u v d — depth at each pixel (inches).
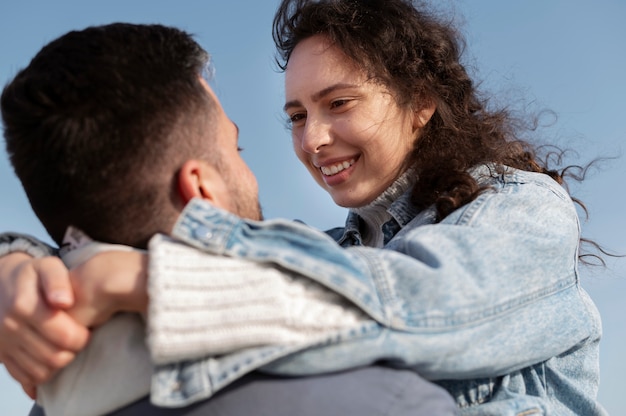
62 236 47.8
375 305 42.8
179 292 38.4
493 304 48.6
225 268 40.5
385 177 79.1
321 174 84.2
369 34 79.4
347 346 41.6
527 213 60.6
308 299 41.8
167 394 38.9
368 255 46.6
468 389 55.0
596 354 65.0
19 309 40.9
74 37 46.7
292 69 81.7
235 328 38.6
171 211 45.9
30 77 45.8
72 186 44.9
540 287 54.1
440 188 69.2
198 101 47.9
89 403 42.8
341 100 78.0
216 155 48.4
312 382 41.5
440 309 45.1
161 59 47.1
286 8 85.5
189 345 37.5
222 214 43.3
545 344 53.1
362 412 40.8
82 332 41.5
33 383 43.0
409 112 79.7
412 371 45.0
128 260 41.9
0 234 48.4
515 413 52.9
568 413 59.8
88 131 44.1
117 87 44.7
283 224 44.0
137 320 43.9
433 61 82.7
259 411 40.7
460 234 51.7
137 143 44.7
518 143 85.4
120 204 45.1
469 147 77.7
